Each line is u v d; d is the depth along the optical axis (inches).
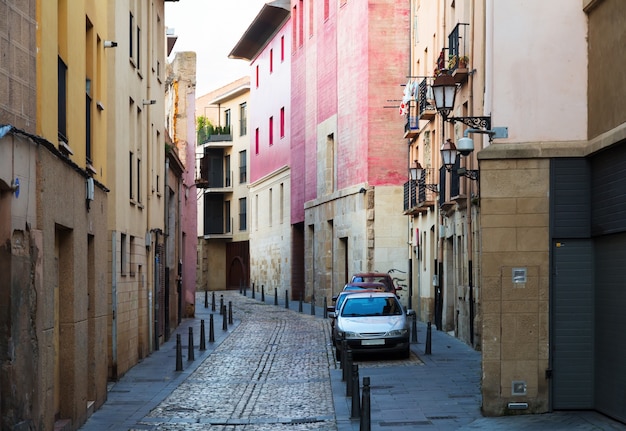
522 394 583.5
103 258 684.7
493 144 587.5
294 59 2310.5
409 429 554.3
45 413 466.9
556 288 583.8
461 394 692.7
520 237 584.4
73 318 561.0
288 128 2412.6
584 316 582.6
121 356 850.1
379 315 994.7
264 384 795.4
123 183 891.4
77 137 590.6
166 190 1316.4
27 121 438.0
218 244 3085.6
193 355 984.3
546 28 588.7
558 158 584.1
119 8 879.1
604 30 553.9
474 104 981.8
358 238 1793.8
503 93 589.9
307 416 621.6
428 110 1339.8
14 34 416.5
